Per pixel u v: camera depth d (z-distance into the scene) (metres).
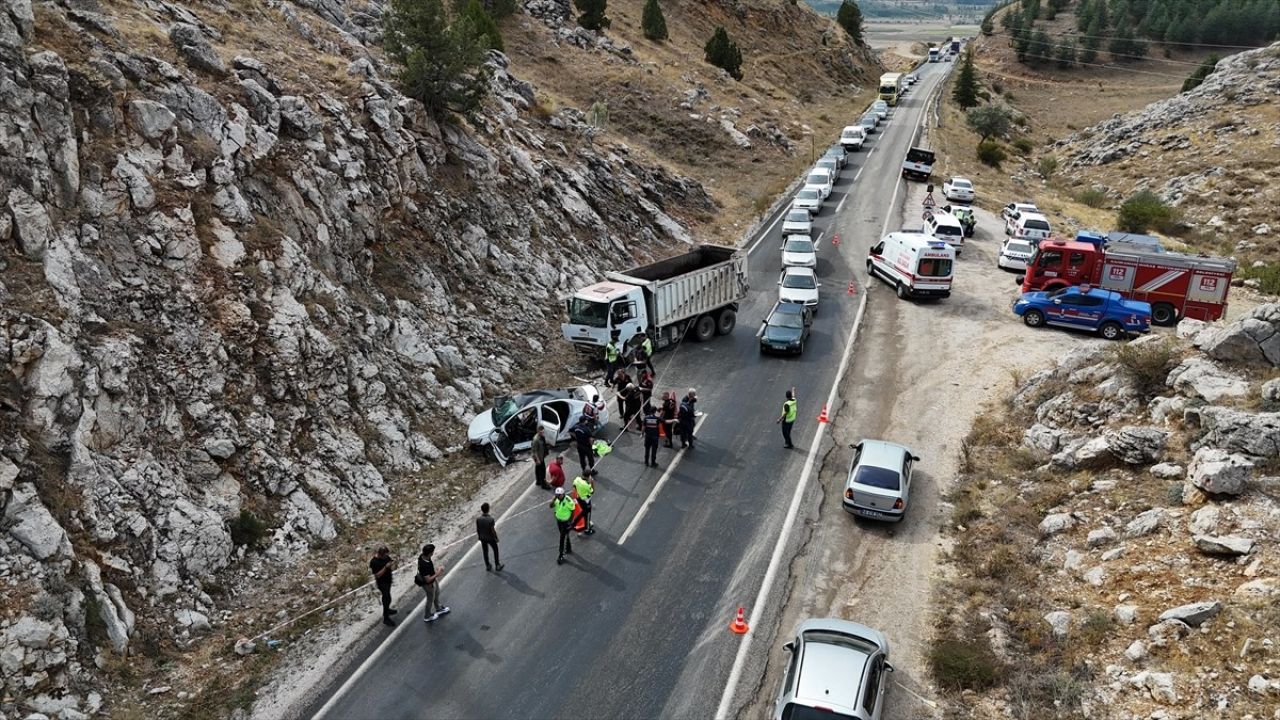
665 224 42.38
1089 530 17.19
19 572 13.02
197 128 21.30
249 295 19.88
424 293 26.06
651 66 65.94
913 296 35.16
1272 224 51.53
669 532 18.69
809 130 69.25
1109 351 23.27
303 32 31.75
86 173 18.30
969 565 17.27
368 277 24.70
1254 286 39.88
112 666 13.42
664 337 29.38
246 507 17.12
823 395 26.08
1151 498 17.33
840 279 38.28
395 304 24.75
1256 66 76.44
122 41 21.75
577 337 27.28
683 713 13.48
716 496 20.22
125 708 12.98
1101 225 52.66
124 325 17.16
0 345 14.66
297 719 13.27
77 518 14.34
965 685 13.89
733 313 31.72
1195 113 73.19
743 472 21.41
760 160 58.56
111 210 18.41
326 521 17.95
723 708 13.59
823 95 89.69
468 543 18.17
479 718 13.32
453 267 28.19
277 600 15.94
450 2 54.88
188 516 15.88
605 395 25.86
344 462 19.42
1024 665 14.04
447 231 28.88
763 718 13.41
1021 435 22.38
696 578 17.02
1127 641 13.80
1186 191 58.81
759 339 30.84
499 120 37.91
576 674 14.30
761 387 26.69
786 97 79.50
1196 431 18.16
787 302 31.70
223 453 17.23
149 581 14.84
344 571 17.00
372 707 13.55
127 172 19.05
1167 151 68.31
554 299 31.00
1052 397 23.08
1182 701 12.26
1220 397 18.62
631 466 21.72
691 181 49.41
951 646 14.55
